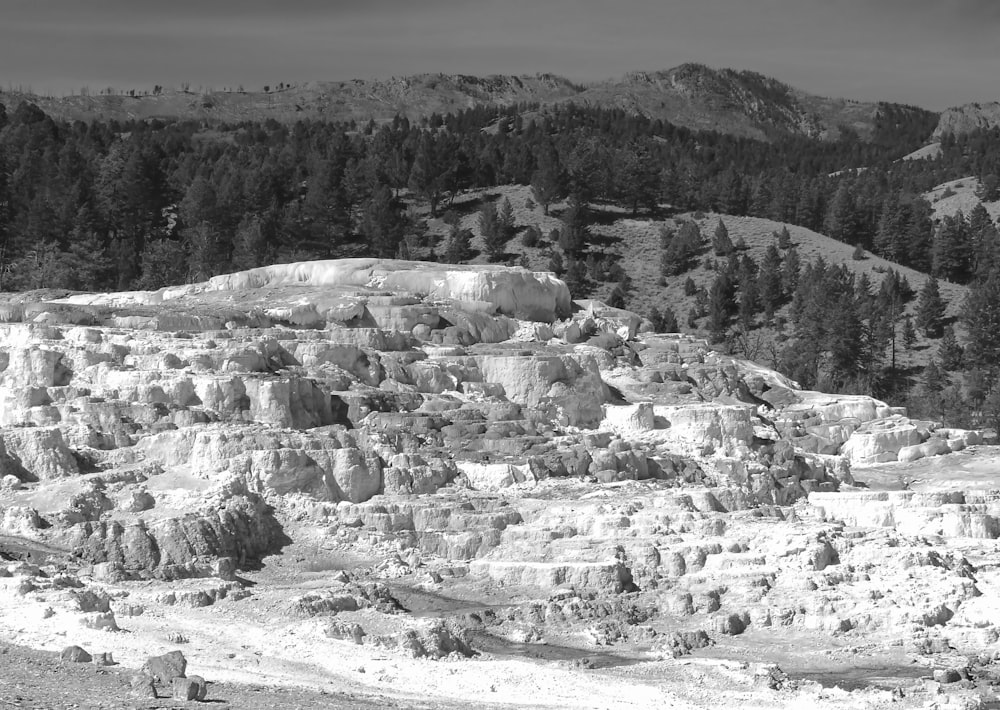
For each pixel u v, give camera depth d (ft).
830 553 280.51
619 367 401.90
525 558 281.54
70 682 187.11
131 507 282.97
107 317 368.27
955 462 412.98
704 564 276.62
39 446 294.66
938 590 265.75
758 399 439.22
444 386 359.25
